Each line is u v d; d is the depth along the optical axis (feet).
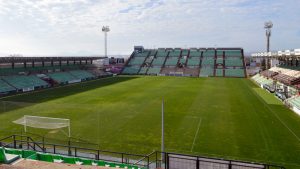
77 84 215.72
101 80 251.19
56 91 173.37
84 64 315.58
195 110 115.03
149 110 114.73
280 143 74.13
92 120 97.76
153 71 332.19
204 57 364.58
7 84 177.58
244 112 111.45
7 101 134.51
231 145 72.69
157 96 151.53
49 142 74.23
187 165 42.09
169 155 43.65
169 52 389.80
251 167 39.14
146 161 61.46
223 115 106.11
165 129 87.25
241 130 86.33
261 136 80.28
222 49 384.47
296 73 174.60
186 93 163.84
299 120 98.58
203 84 215.51
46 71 239.91
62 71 256.11
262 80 218.18
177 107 121.19
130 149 69.92
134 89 181.88
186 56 371.35
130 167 50.42
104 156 64.80
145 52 397.19
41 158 50.62
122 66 359.46
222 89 183.93
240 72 309.63
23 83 190.29
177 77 285.84
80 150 68.85
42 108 116.88
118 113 108.88
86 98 144.46
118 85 206.39
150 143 74.28
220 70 319.88
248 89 184.44
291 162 61.46
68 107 119.44
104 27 404.77
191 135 81.25
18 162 40.83
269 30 324.60
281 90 156.66
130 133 83.05
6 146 68.18
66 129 86.38
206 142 75.10
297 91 135.64
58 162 44.75
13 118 98.89
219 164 40.19
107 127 89.10
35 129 85.92
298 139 77.46
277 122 95.86
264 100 139.85
